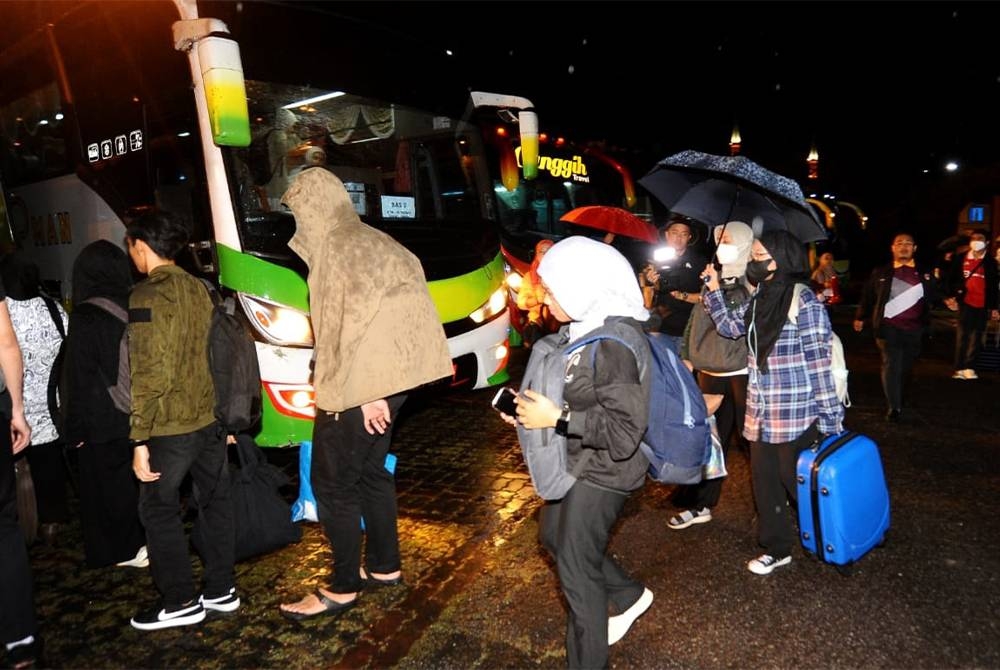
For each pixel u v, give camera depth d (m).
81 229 6.04
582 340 2.54
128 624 3.44
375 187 5.73
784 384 3.53
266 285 4.78
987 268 8.34
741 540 4.21
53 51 6.08
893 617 3.35
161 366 3.06
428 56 6.26
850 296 20.06
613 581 2.94
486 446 6.10
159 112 5.15
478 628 3.32
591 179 11.77
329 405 3.13
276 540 3.69
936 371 9.16
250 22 5.16
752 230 3.75
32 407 3.96
